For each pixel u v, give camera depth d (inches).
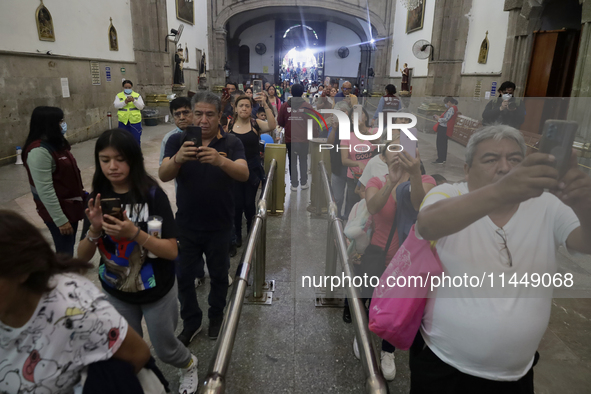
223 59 833.5
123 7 454.0
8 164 266.8
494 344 37.7
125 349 37.3
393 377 74.9
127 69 468.1
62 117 93.5
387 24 765.9
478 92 405.1
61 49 335.9
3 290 30.3
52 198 92.1
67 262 35.8
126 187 60.6
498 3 370.0
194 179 82.8
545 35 317.7
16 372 33.4
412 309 39.2
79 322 33.8
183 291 87.4
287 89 566.6
